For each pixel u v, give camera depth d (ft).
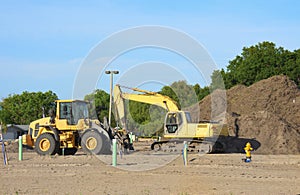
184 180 52.06
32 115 260.62
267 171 61.26
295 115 125.59
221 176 55.62
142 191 44.19
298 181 51.52
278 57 214.28
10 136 241.14
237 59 238.89
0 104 270.46
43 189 45.68
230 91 138.51
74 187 46.93
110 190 44.88
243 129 108.58
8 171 61.16
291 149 102.22
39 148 88.33
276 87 132.05
